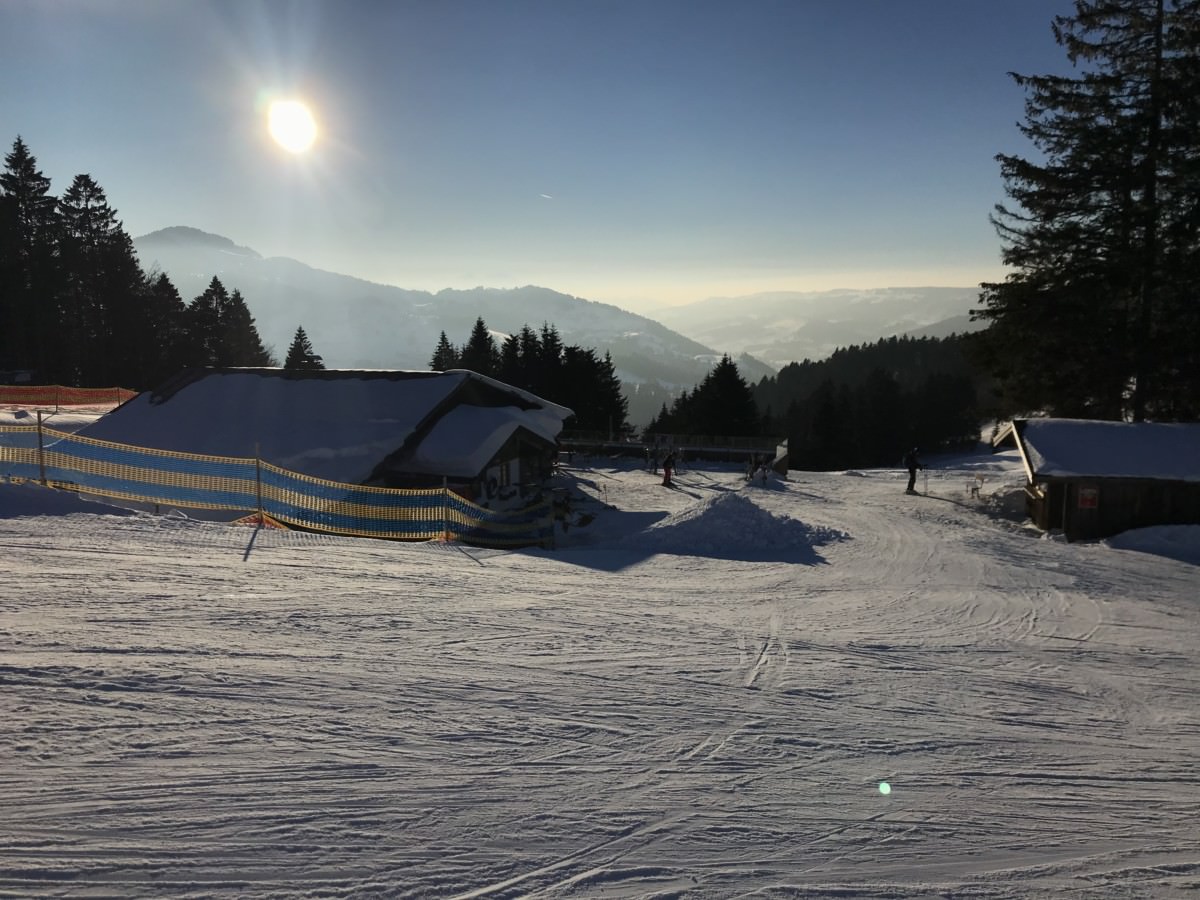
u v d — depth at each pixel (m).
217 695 7.04
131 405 30.16
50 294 65.06
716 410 77.62
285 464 25.17
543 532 23.20
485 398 33.03
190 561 12.66
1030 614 14.55
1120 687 10.30
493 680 8.34
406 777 5.91
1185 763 7.68
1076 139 31.52
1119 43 31.06
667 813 5.82
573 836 5.36
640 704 8.09
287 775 5.71
